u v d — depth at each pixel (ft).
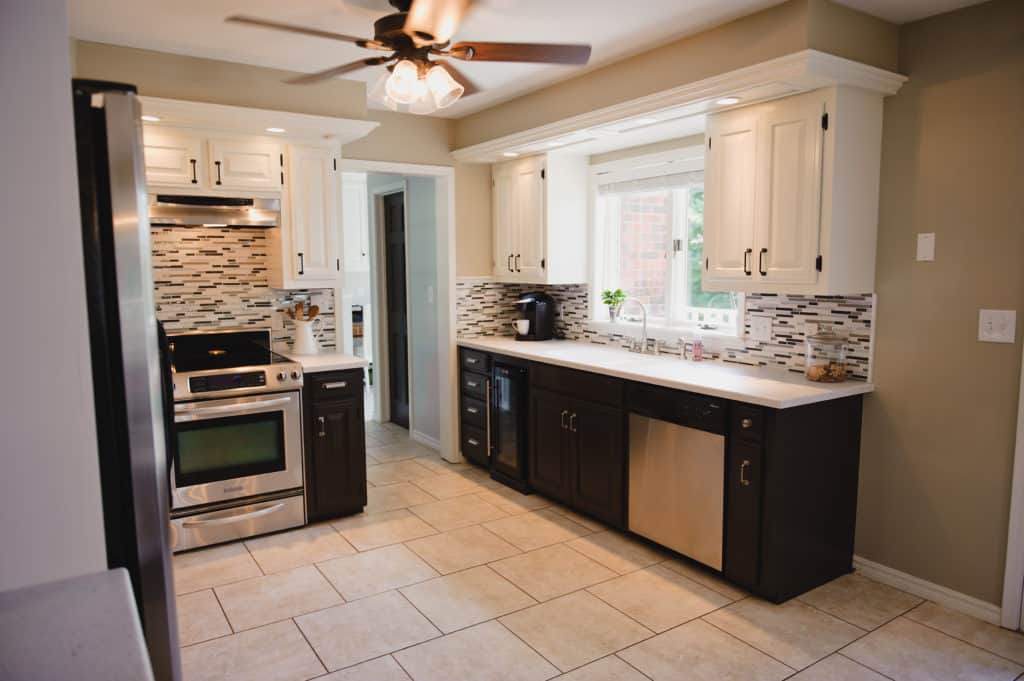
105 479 5.47
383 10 9.30
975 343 9.13
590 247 15.31
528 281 15.49
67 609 4.30
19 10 4.55
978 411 9.14
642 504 11.33
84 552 5.01
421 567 10.80
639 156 13.80
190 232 13.21
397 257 19.31
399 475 15.51
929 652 8.39
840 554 10.43
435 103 8.38
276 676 7.96
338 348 14.78
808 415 9.55
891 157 9.87
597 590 9.99
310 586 10.19
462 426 16.33
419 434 18.40
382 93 8.10
